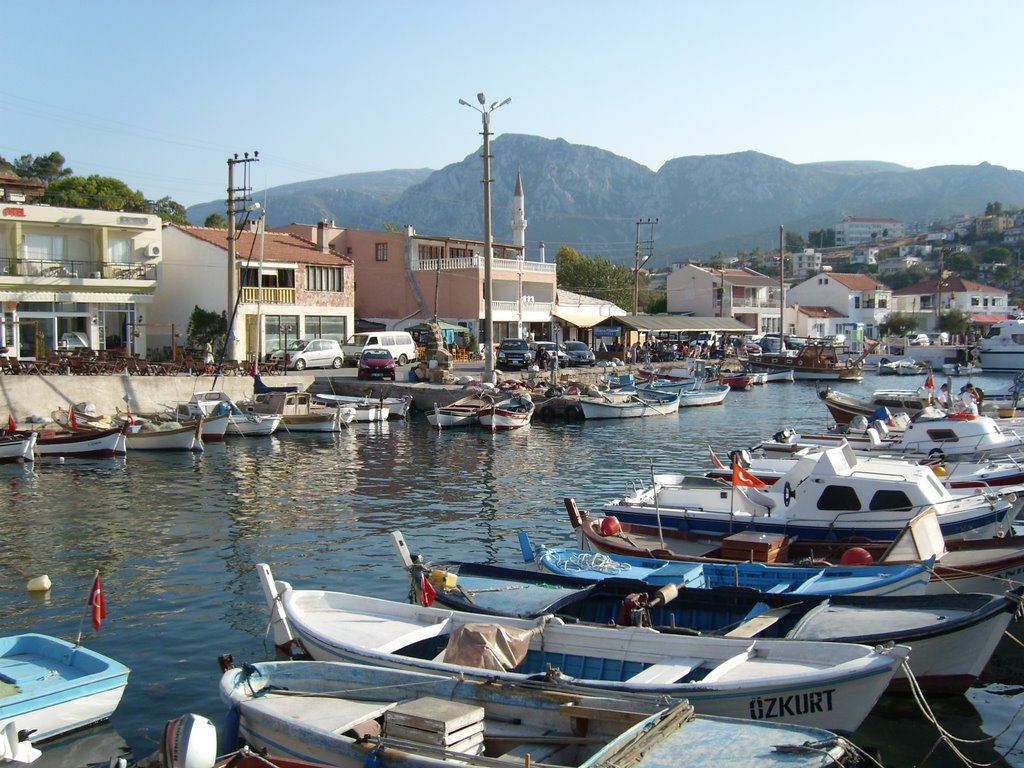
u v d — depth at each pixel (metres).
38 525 22.84
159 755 9.23
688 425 46.72
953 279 130.00
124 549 20.50
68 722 11.29
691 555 17.55
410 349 59.09
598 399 49.75
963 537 17.75
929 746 11.54
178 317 57.19
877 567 14.44
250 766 8.98
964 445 26.33
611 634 11.52
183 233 56.53
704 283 103.88
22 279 47.09
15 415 37.75
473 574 15.26
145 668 13.61
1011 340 84.38
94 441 34.28
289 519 23.77
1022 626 16.06
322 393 49.91
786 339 94.75
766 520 17.94
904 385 72.81
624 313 87.69
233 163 46.59
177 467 32.22
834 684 9.92
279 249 59.78
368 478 30.20
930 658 11.84
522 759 8.96
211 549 20.52
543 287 79.81
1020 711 12.59
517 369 60.62
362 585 17.86
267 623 15.50
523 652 11.62
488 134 50.38
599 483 29.55
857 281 122.44
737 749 8.62
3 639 12.35
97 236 51.47
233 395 45.53
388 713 9.26
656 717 9.04
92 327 51.19
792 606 12.75
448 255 74.50
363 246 72.38
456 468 32.47
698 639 11.08
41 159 89.56
